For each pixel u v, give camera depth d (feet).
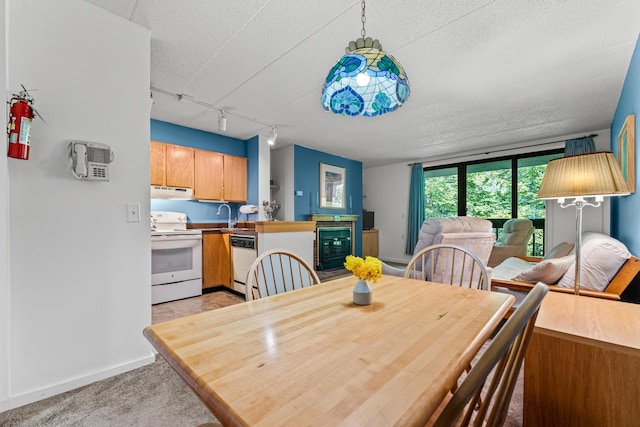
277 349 2.50
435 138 15.55
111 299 5.97
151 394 5.34
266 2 5.83
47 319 5.25
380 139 15.81
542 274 6.84
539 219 16.10
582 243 7.91
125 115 6.21
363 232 21.76
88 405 5.01
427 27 6.55
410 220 21.33
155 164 12.35
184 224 13.60
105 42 5.98
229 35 6.90
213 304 10.75
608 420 3.37
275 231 10.93
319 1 5.80
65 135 5.46
